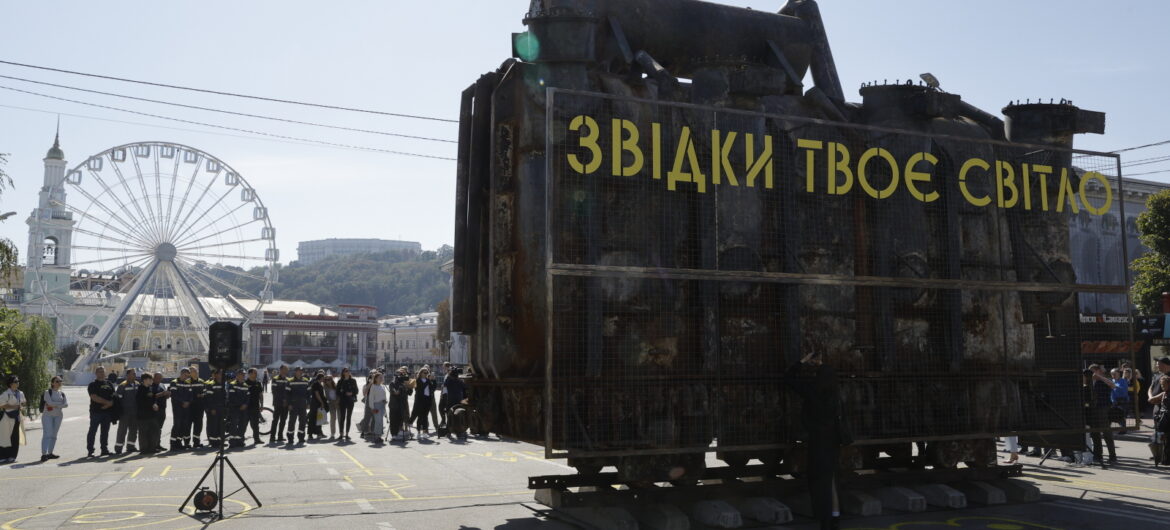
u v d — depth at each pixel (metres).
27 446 19.50
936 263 9.96
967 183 10.11
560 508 9.15
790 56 10.49
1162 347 23.25
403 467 14.35
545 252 7.95
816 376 8.34
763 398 8.91
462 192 9.31
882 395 9.52
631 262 8.36
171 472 13.86
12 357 23.53
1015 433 9.87
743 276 8.45
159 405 17.64
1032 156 10.54
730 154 8.84
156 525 8.82
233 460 15.65
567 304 8.06
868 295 9.66
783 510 8.63
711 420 8.58
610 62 9.44
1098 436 14.24
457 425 9.06
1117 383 16.39
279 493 11.15
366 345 151.88
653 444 8.29
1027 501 9.88
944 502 9.49
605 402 8.16
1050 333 10.94
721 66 8.93
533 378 8.16
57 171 107.62
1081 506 9.68
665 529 8.11
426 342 173.62
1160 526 8.44
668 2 9.81
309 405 21.05
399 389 19.92
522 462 15.16
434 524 8.74
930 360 9.80
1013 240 10.43
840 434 8.26
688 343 8.62
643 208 8.49
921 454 10.62
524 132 8.35
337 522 8.88
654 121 8.63
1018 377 10.29
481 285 9.05
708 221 8.63
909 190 9.73
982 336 10.10
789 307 8.93
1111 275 32.72
